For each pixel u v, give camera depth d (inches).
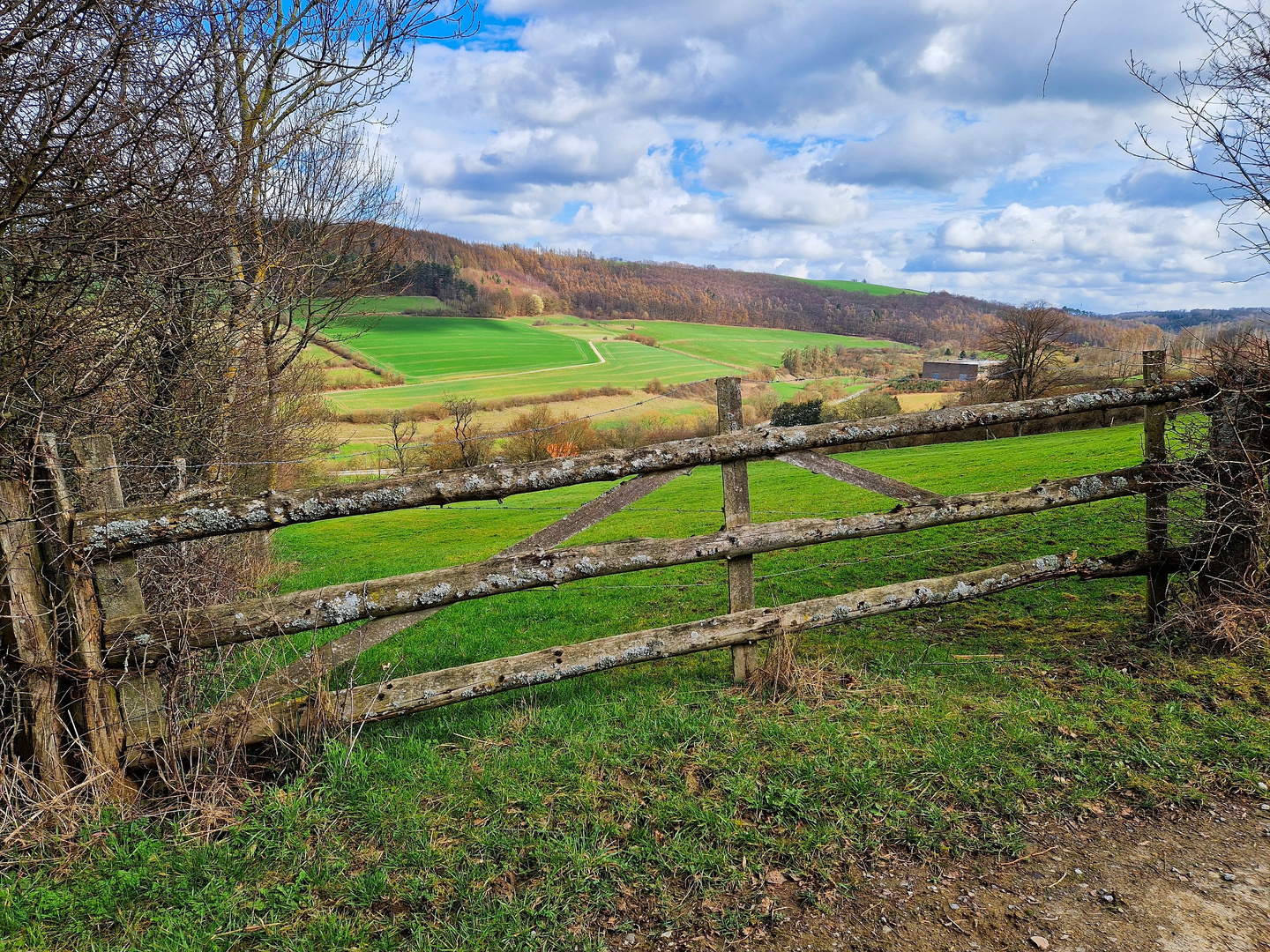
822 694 166.9
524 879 113.1
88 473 135.4
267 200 340.2
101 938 106.0
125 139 162.1
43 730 131.1
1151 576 189.6
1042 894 105.6
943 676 175.2
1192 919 99.0
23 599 128.4
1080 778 130.3
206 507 138.1
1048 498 180.9
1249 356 174.7
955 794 127.6
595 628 259.0
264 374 391.5
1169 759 133.9
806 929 101.5
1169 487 184.9
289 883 114.8
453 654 240.7
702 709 162.4
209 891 113.3
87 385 186.9
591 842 119.3
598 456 158.7
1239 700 152.3
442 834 123.9
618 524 581.0
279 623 143.3
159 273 182.4
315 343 443.8
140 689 139.4
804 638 213.8
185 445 291.0
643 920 104.3
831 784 130.2
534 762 142.9
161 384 256.5
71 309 169.2
